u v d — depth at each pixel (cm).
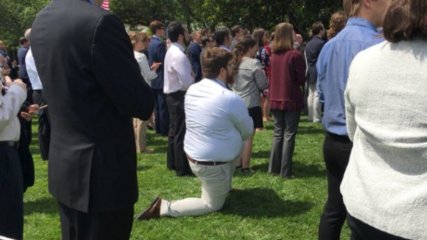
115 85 228
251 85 612
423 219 162
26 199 553
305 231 446
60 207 260
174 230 450
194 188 577
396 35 173
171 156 651
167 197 548
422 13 166
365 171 178
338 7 1727
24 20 2492
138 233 443
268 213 489
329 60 297
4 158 326
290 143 597
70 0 241
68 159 243
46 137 714
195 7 2927
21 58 885
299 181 590
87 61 228
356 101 185
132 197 250
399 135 167
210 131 456
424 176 165
